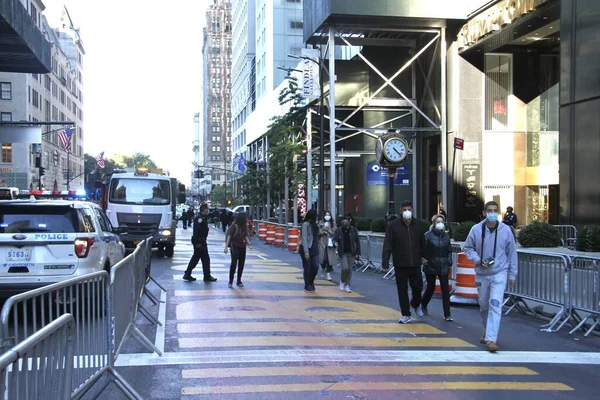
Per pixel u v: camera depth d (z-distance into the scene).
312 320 9.58
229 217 41.97
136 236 20.80
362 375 6.46
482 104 25.72
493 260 7.82
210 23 183.50
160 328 8.74
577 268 9.13
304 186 43.75
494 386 6.15
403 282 9.55
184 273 15.70
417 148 29.55
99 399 5.59
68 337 4.01
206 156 182.00
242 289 13.05
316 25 26.67
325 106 31.48
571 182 18.00
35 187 64.44
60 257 9.02
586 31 17.31
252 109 71.31
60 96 84.56
